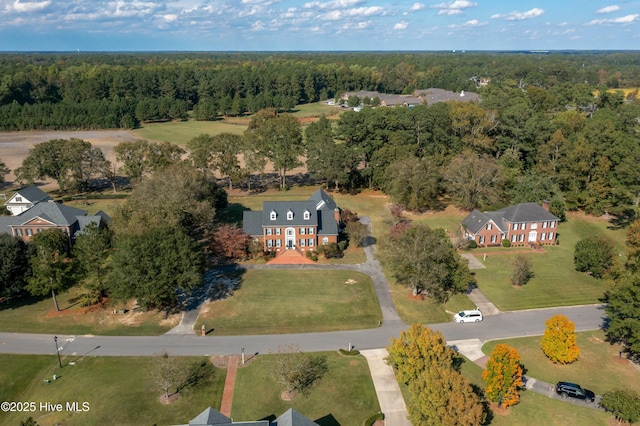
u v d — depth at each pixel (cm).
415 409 4212
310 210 8356
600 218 10256
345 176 11362
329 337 5866
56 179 11594
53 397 4762
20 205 9412
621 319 5412
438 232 7031
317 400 4756
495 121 12425
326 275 7544
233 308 6506
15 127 18612
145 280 5984
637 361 5478
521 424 4484
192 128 19638
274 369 5072
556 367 5356
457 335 5950
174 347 5600
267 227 8238
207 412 3884
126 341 5728
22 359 5356
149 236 6281
